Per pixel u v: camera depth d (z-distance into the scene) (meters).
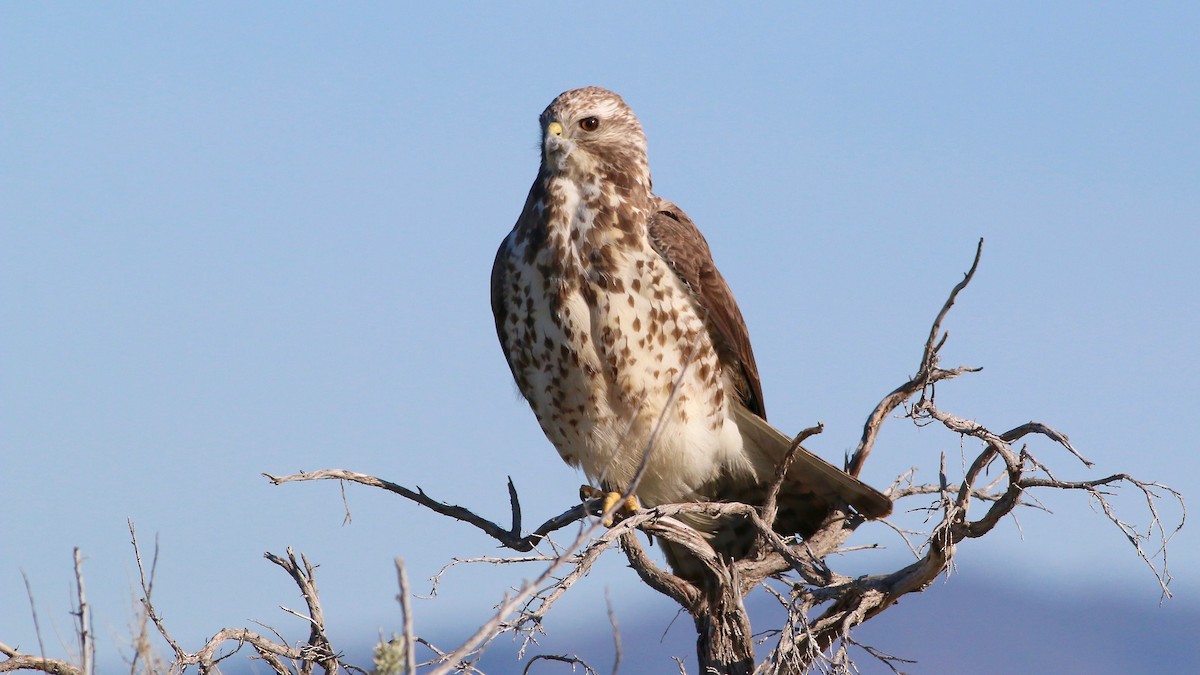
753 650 11.55
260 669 10.70
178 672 9.72
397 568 6.63
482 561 9.80
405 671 6.58
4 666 10.11
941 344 11.43
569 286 13.17
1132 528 10.55
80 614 7.56
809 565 11.41
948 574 11.32
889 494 12.72
